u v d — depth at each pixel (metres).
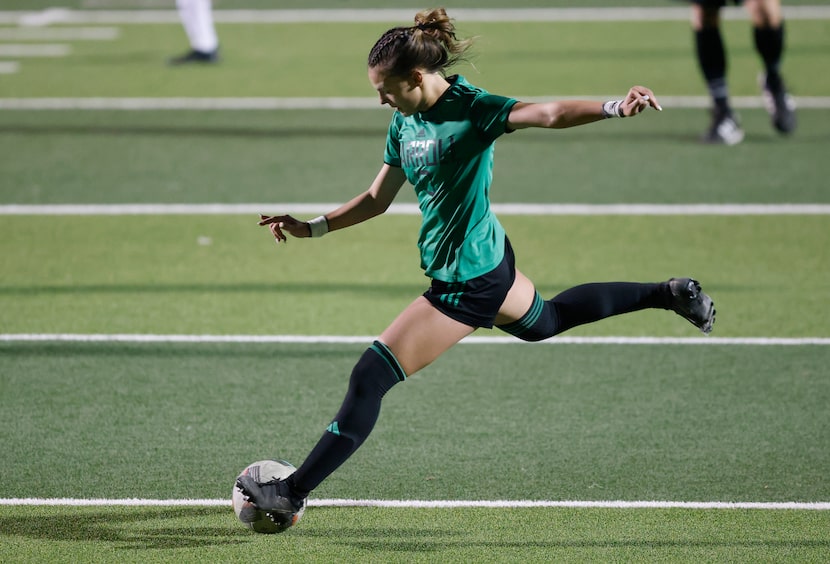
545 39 68.31
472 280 17.41
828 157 44.12
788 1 80.50
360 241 35.53
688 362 26.20
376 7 80.19
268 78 58.78
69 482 20.38
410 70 16.77
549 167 43.50
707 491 20.05
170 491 20.06
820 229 36.16
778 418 23.22
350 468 21.02
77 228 36.59
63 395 24.31
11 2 85.19
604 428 22.77
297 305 29.91
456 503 19.62
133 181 41.84
